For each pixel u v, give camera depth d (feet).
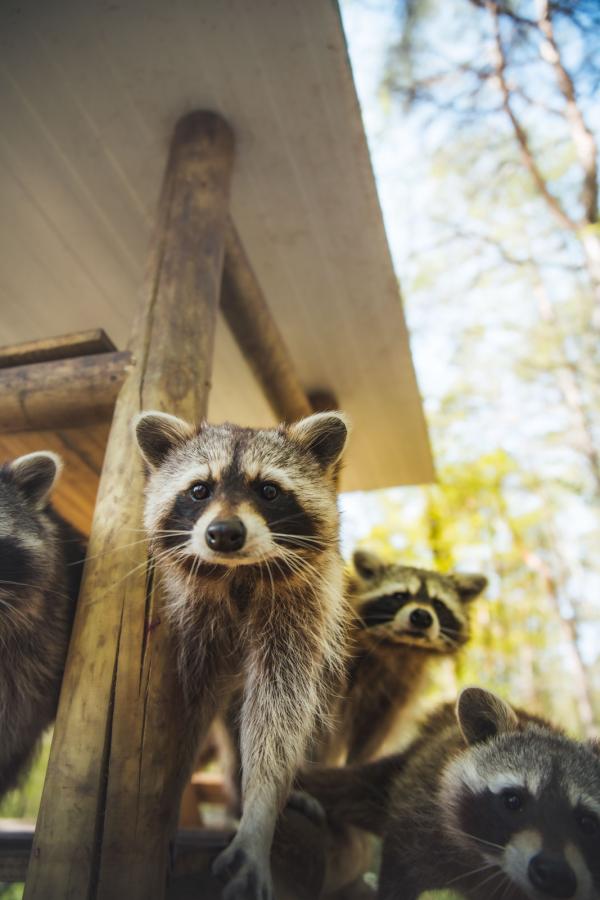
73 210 2.35
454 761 1.46
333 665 1.47
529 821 1.24
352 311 2.72
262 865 1.10
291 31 1.84
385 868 1.46
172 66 1.94
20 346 1.72
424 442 3.42
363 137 2.10
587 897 1.13
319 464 1.55
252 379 3.05
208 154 1.99
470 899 1.43
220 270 1.89
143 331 1.69
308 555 1.42
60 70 1.95
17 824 2.14
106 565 1.38
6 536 1.50
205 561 1.34
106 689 1.24
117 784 1.16
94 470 2.20
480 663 5.07
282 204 2.32
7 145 2.15
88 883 1.07
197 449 1.46
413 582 2.21
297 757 1.29
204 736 1.41
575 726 6.02
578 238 5.18
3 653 1.46
